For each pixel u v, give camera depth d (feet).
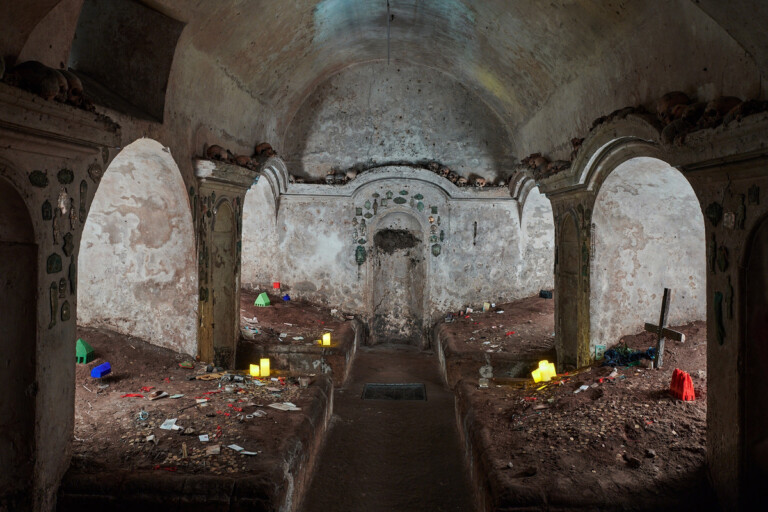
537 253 34.81
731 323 11.49
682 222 20.52
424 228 34.63
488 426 16.39
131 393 17.88
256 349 26.08
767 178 10.21
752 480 11.22
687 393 15.61
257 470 13.16
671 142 12.80
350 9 23.76
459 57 28.55
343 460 18.61
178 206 19.74
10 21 10.06
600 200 20.11
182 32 16.72
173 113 17.87
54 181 11.84
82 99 11.80
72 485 12.48
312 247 34.91
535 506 11.98
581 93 20.26
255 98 25.86
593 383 17.94
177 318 20.99
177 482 12.50
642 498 12.02
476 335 29.40
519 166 29.58
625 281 20.84
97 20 16.67
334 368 26.35
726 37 11.34
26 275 11.35
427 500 16.17
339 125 34.71
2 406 11.40
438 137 34.71
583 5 16.15
